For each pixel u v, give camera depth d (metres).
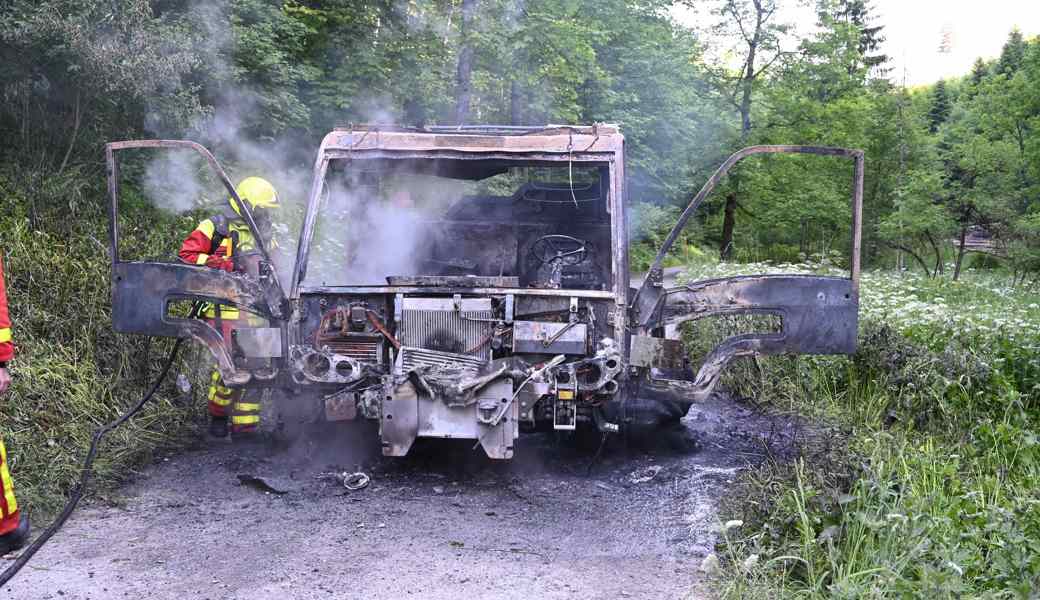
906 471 4.40
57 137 8.77
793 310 5.27
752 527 4.30
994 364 6.44
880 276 15.54
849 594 3.32
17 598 3.54
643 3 24.72
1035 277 18.02
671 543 4.30
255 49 12.07
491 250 6.77
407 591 3.69
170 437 6.04
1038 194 18.23
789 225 28.06
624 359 5.31
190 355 7.25
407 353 5.17
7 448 4.98
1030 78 18.19
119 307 5.36
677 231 5.34
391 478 5.31
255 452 5.80
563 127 6.31
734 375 7.95
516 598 3.63
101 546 4.16
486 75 17.64
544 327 5.22
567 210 6.82
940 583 3.25
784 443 6.16
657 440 6.23
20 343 6.20
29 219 7.48
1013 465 5.23
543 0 15.41
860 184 5.20
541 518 4.67
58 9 7.88
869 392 7.00
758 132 27.89
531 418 5.20
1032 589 3.28
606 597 3.65
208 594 3.63
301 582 3.77
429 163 6.10
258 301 5.30
